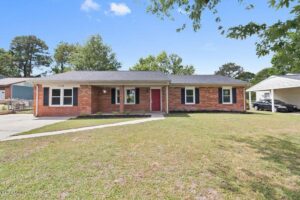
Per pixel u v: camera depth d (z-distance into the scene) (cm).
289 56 462
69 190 353
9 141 713
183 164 484
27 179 394
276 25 443
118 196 335
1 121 1320
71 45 5559
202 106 1934
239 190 364
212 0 562
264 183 394
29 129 979
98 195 338
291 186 383
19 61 5569
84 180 393
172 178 407
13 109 2117
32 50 5741
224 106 1941
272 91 2219
